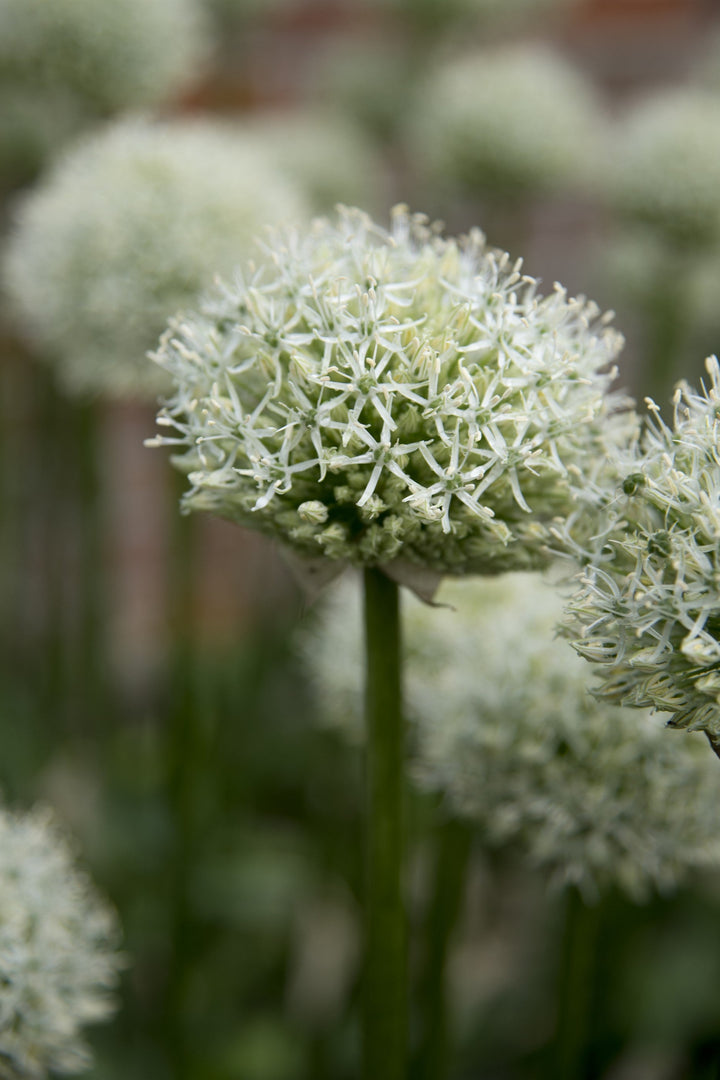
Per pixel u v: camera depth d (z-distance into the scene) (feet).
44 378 2.88
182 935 2.46
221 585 4.12
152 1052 2.49
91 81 2.50
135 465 4.22
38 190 2.58
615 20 4.38
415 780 2.29
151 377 2.21
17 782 2.61
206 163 2.26
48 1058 1.84
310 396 1.65
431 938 2.16
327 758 2.87
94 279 2.18
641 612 1.57
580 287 4.09
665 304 2.85
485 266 1.72
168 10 2.53
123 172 2.22
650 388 2.88
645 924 2.55
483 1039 2.53
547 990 2.57
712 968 2.55
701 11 4.33
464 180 2.89
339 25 4.35
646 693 1.56
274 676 3.13
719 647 1.52
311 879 2.65
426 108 3.10
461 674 1.97
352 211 1.80
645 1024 2.49
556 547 1.69
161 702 3.27
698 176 2.59
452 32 3.50
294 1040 2.52
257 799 3.10
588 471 1.71
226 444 1.66
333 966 2.81
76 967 1.84
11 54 2.48
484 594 2.18
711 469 1.57
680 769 1.86
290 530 1.66
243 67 3.69
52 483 2.89
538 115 2.81
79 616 3.15
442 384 1.65
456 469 1.61
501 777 1.92
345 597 2.34
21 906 1.79
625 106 4.31
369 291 1.63
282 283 1.69
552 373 1.65
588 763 1.88
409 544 1.65
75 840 2.60
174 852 2.48
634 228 2.78
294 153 3.11
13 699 2.92
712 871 2.56
